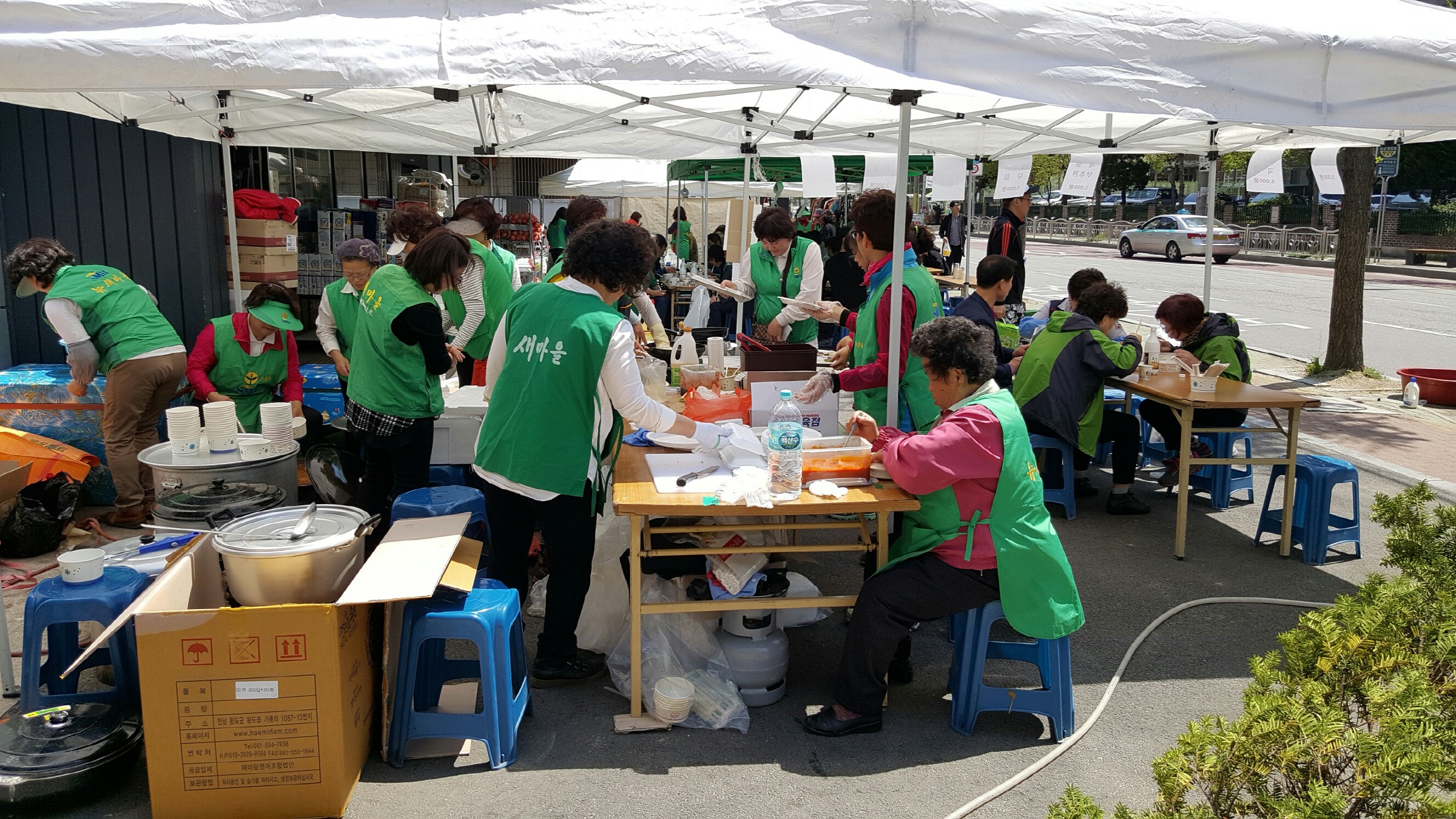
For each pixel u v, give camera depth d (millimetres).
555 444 3229
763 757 3135
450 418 4727
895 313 3787
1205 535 5465
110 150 6500
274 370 5133
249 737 2670
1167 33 3248
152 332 4910
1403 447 7387
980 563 3135
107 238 6516
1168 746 3258
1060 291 19766
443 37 2967
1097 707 3500
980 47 3145
